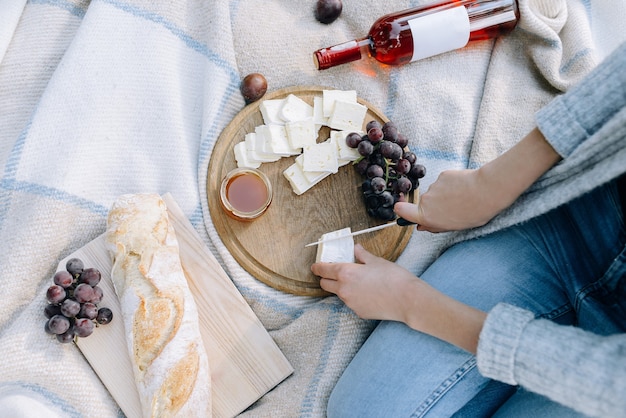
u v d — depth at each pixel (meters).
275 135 1.48
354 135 1.47
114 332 1.38
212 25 1.55
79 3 1.57
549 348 0.94
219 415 1.39
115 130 1.50
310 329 1.47
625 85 0.98
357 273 1.36
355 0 1.65
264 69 1.62
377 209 1.45
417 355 1.30
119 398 1.35
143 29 1.53
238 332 1.43
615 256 1.20
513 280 1.33
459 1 1.58
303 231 1.49
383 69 1.65
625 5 1.72
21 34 1.52
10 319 1.41
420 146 1.62
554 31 1.65
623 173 1.07
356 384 1.33
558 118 1.04
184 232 1.46
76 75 1.47
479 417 1.33
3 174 1.40
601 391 0.87
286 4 1.65
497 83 1.66
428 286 1.28
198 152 1.55
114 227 1.34
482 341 1.01
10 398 1.25
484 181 1.20
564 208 1.27
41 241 1.40
